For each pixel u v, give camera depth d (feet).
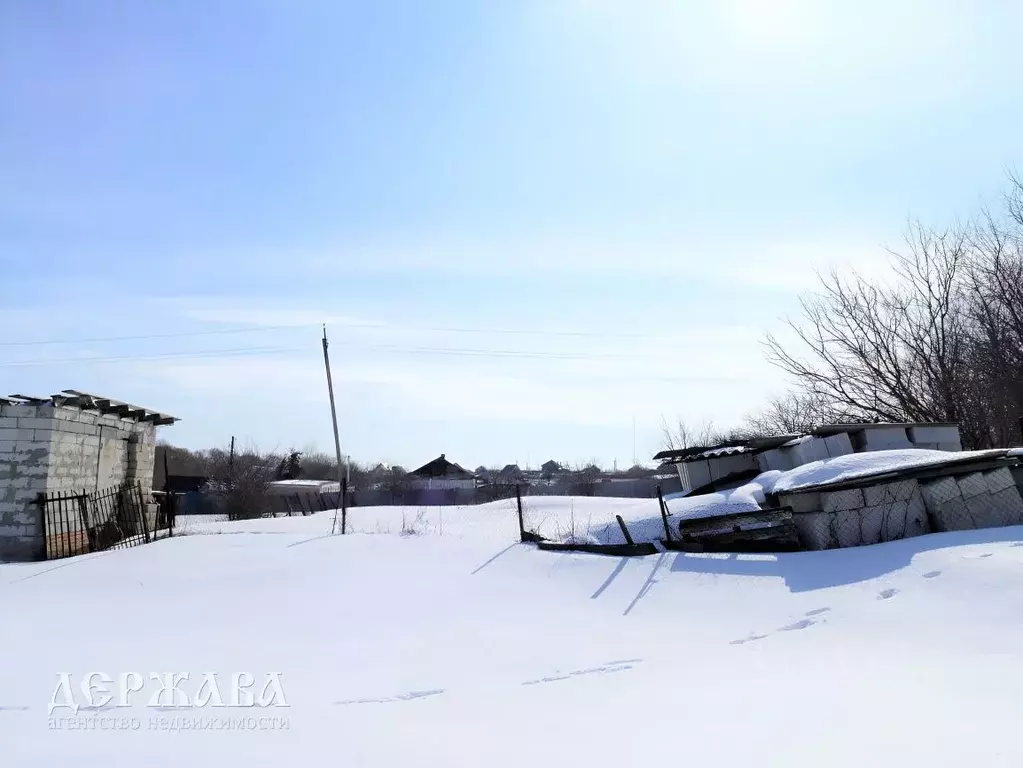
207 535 53.31
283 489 144.77
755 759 13.07
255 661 23.09
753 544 38.58
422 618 30.99
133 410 62.28
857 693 17.13
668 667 22.09
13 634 26.66
